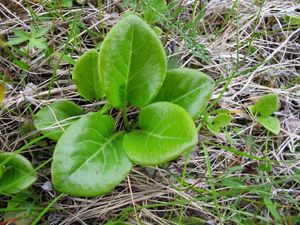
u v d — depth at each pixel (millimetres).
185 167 164
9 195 147
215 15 214
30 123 166
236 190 168
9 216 154
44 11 197
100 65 145
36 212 156
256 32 213
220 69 198
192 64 198
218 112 183
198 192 171
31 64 183
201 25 210
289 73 206
